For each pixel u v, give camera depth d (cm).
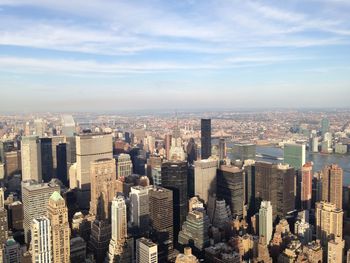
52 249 17938
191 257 19775
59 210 18150
